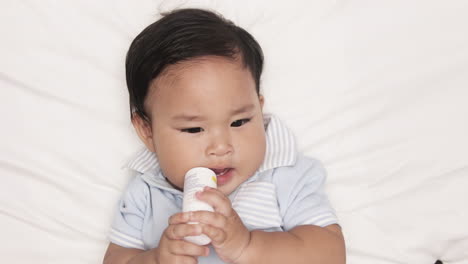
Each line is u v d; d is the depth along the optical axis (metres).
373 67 1.52
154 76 1.21
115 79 1.53
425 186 1.40
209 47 1.19
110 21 1.56
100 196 1.44
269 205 1.28
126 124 1.50
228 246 1.10
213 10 1.53
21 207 1.41
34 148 1.46
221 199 1.07
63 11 1.55
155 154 1.42
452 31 1.52
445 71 1.49
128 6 1.56
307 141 1.48
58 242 1.39
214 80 1.17
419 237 1.35
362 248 1.36
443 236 1.35
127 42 1.55
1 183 1.42
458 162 1.41
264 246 1.16
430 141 1.44
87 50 1.54
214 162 1.20
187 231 1.03
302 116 1.50
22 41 1.53
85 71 1.53
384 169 1.43
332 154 1.46
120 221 1.34
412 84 1.49
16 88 1.50
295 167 1.34
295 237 1.21
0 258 1.36
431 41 1.52
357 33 1.54
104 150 1.48
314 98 1.51
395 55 1.52
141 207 1.34
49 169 1.45
